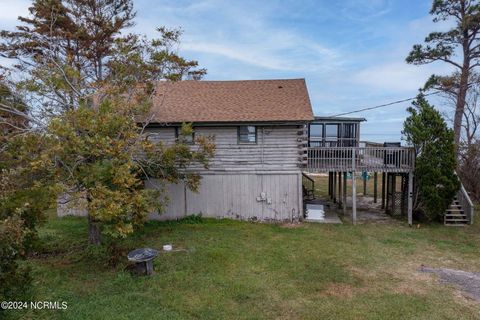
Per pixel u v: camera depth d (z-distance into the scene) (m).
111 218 8.59
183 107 16.16
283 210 15.97
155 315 6.89
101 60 18.25
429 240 13.11
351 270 9.87
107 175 8.88
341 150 15.62
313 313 7.27
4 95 10.93
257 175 15.91
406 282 9.07
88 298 7.63
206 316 7.02
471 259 11.06
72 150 9.06
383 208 19.20
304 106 16.03
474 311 7.42
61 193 9.03
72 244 11.84
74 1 17.52
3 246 5.61
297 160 15.75
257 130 15.75
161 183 14.03
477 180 20.61
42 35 16.22
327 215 17.44
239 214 16.06
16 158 9.78
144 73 12.34
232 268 9.77
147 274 9.12
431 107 15.55
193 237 12.88
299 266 10.06
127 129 10.29
